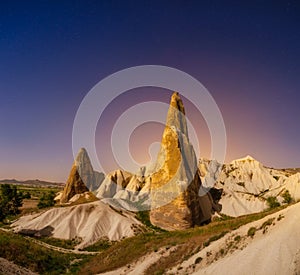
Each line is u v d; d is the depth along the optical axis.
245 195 109.50
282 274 23.06
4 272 30.38
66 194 111.00
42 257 44.38
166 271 33.12
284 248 25.20
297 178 111.12
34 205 115.38
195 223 77.94
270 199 87.12
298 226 26.86
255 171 144.00
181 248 37.19
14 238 52.34
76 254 54.31
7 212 93.44
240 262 26.89
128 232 72.88
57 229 73.69
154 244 41.66
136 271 35.84
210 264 30.41
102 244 68.12
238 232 33.12
